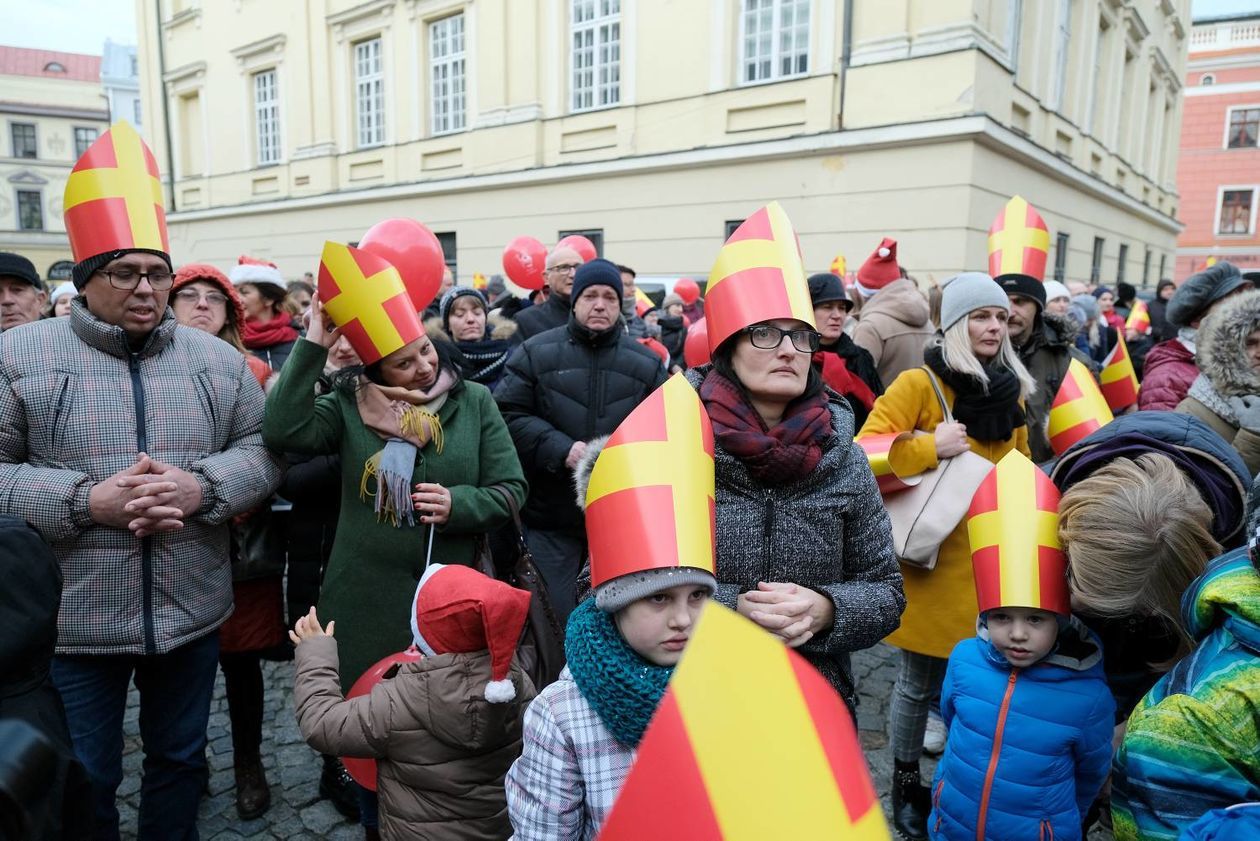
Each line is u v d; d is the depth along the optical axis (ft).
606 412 10.27
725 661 2.14
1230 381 7.43
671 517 3.92
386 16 45.52
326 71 49.19
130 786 8.95
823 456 4.90
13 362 6.29
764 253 4.88
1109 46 45.78
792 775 2.03
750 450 4.68
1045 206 36.24
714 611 2.20
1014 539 5.29
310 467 8.43
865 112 30.25
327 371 8.33
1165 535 4.57
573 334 10.44
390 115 46.62
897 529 7.87
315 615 6.86
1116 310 32.68
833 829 1.98
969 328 8.35
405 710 5.75
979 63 28.02
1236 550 3.93
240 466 6.90
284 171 53.16
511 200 41.73
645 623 4.00
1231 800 3.59
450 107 44.42
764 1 32.58
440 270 8.97
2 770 3.41
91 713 6.42
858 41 30.14
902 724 8.18
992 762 5.59
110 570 6.29
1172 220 65.57
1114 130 47.21
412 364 7.41
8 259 11.43
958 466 8.00
